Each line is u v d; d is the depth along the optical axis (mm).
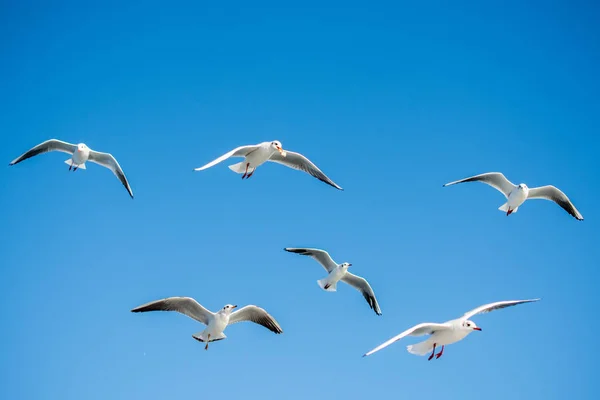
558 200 20594
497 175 20438
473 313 16406
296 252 19906
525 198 20375
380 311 20109
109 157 21109
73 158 21281
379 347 14891
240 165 19141
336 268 19781
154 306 16219
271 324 16828
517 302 16812
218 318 16453
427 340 16516
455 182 19812
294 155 19766
